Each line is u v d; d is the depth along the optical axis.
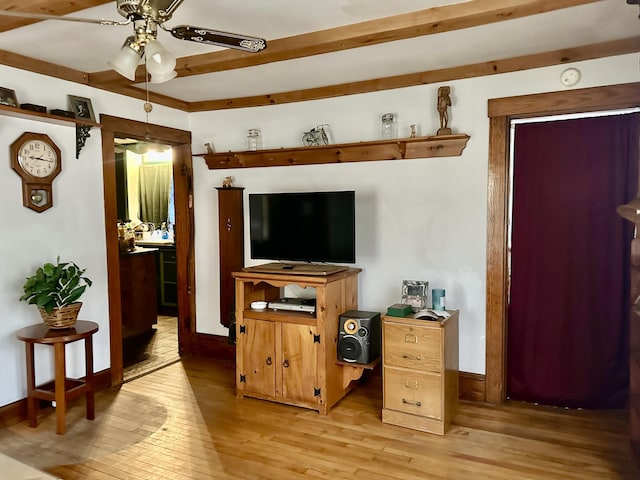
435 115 3.47
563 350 3.24
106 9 2.36
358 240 3.79
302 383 3.27
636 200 2.12
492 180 3.29
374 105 3.69
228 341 4.18
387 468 2.51
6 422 3.03
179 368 4.19
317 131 3.82
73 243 3.45
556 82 3.09
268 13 2.42
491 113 3.26
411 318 2.97
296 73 3.47
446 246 3.48
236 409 3.29
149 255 5.35
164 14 1.87
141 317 5.23
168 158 6.59
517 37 2.79
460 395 3.46
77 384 3.18
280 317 3.31
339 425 3.03
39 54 3.05
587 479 2.38
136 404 3.38
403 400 3.00
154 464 2.55
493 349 3.35
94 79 3.49
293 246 3.68
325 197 3.53
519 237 3.30
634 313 2.44
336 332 3.34
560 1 2.15
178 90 3.96
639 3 2.03
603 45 2.93
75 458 2.62
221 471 2.48
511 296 3.37
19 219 3.11
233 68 3.09
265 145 4.18
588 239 3.12
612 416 3.11
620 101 2.94
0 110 2.83
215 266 4.47
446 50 3.00
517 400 3.40
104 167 3.67
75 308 3.04
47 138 3.24
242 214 4.29
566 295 3.20
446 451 2.68
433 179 3.49
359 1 2.28
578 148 3.11
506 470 2.48
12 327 3.08
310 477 2.42
